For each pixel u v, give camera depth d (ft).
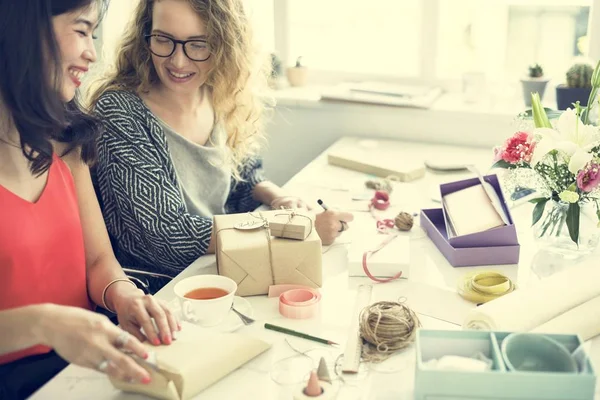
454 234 5.01
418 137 7.90
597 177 4.41
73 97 4.65
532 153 4.66
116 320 5.21
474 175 6.66
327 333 4.04
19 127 4.10
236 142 6.28
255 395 3.50
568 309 3.94
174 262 5.31
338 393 3.50
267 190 6.32
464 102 7.95
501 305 3.85
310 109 8.20
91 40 4.33
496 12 7.94
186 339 3.73
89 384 3.61
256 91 6.27
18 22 3.87
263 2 8.67
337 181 6.50
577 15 7.67
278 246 4.45
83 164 4.83
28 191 4.35
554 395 3.11
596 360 3.71
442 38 8.28
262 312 4.30
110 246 4.91
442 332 3.43
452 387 3.14
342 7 8.52
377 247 4.89
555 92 7.36
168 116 5.80
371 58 8.68
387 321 3.85
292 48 8.89
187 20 5.35
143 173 5.37
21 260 4.22
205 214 6.03
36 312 3.45
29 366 4.17
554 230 4.82
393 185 6.36
